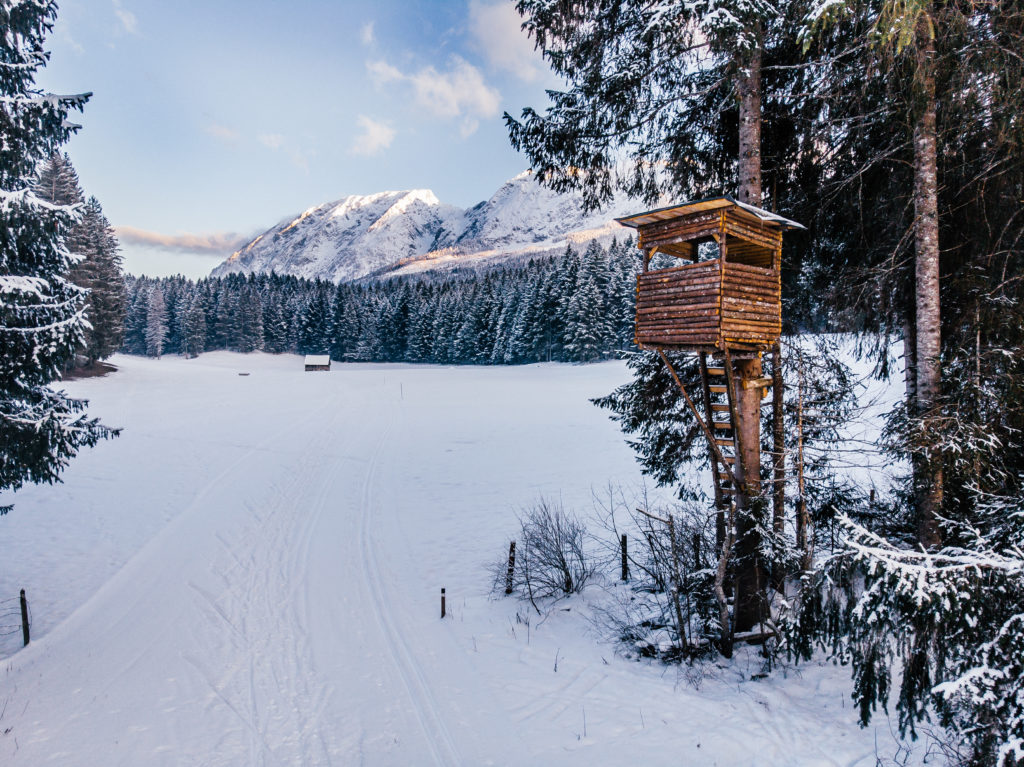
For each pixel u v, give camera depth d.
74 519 16.09
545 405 40.69
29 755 6.94
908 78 7.09
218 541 14.76
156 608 11.09
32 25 8.47
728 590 8.83
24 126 8.23
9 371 8.23
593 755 6.65
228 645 9.70
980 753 4.03
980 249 7.80
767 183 9.66
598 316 68.81
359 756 6.98
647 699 7.57
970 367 7.36
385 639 9.79
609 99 8.51
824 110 8.52
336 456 25.12
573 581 11.45
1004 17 6.46
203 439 27.34
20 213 7.77
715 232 7.90
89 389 43.56
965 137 7.48
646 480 19.77
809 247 9.51
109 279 53.25
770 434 9.96
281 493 19.38
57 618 10.62
